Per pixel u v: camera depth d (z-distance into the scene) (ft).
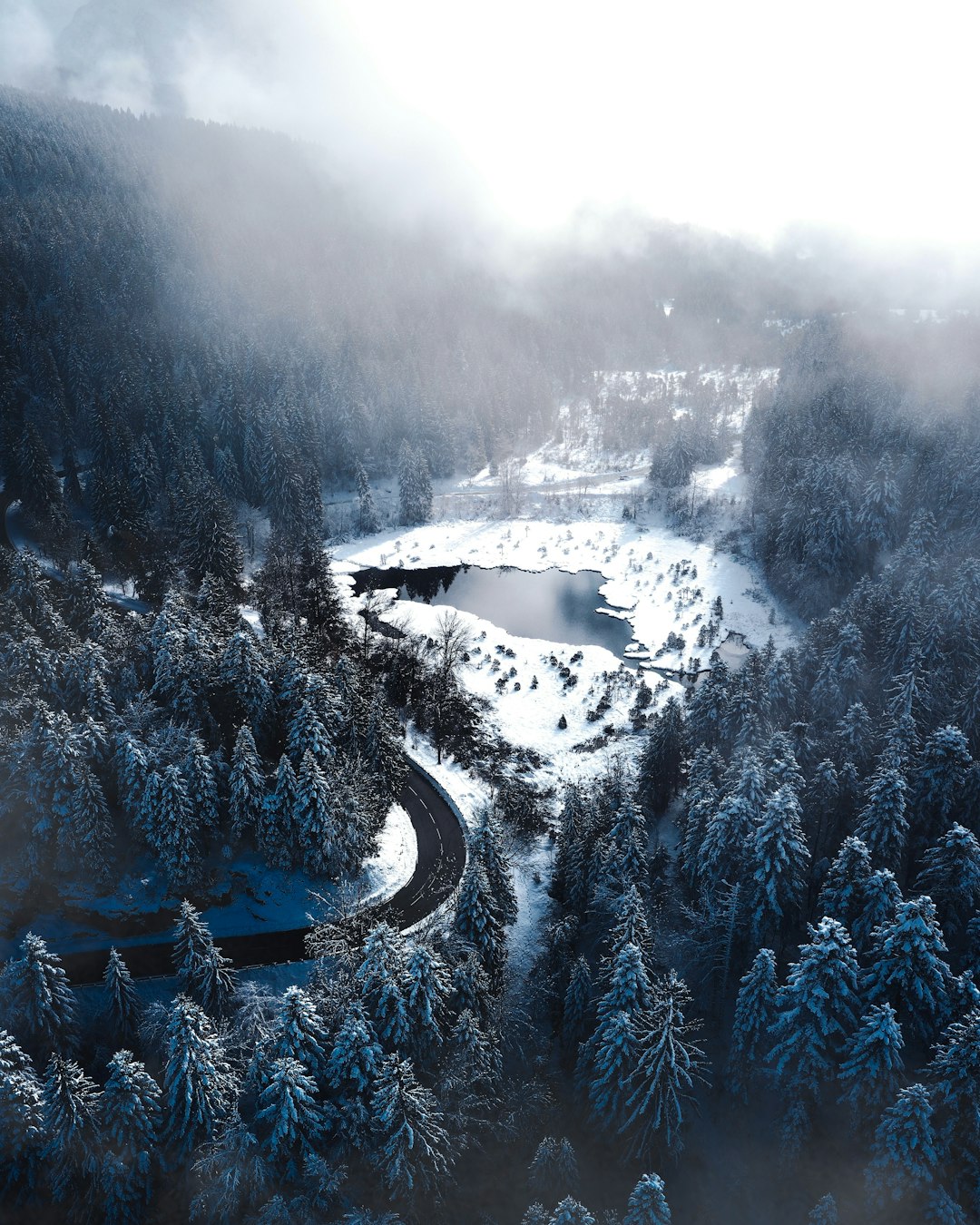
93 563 345.51
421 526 503.20
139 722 196.75
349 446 530.68
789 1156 136.77
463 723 293.64
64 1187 126.72
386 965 148.15
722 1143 149.28
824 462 393.70
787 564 395.14
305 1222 123.65
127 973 155.33
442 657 339.16
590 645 368.48
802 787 193.88
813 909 186.29
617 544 476.54
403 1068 131.23
